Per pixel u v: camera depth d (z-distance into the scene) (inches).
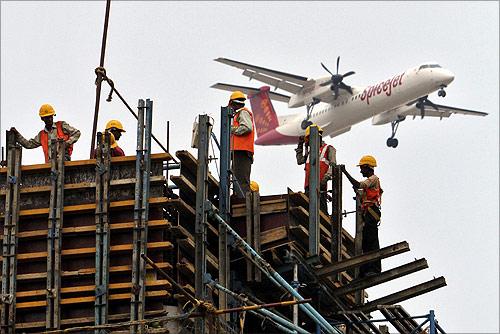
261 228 1737.2
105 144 1632.6
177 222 1716.3
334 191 1841.8
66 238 1611.7
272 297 1774.1
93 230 1601.9
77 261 1603.1
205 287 1614.2
